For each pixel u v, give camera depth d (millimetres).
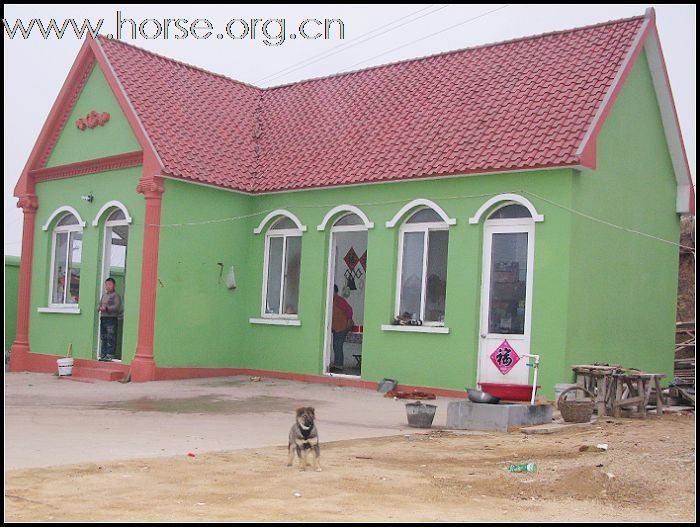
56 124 23984
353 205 20594
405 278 19797
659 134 20781
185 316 21328
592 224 17875
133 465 9797
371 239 20188
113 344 22312
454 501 8523
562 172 17188
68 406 16203
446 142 19312
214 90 24641
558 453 11422
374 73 23781
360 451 11461
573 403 14305
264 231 22562
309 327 21312
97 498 8031
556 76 19188
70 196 23703
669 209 21391
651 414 16344
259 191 22156
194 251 21516
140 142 21094
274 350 22031
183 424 13891
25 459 9930
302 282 21562
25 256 24797
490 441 12586
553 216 17266
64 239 24328
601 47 19172
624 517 8086
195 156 21734
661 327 20969
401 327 19344
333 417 15273
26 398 17453
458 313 18484
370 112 22250
